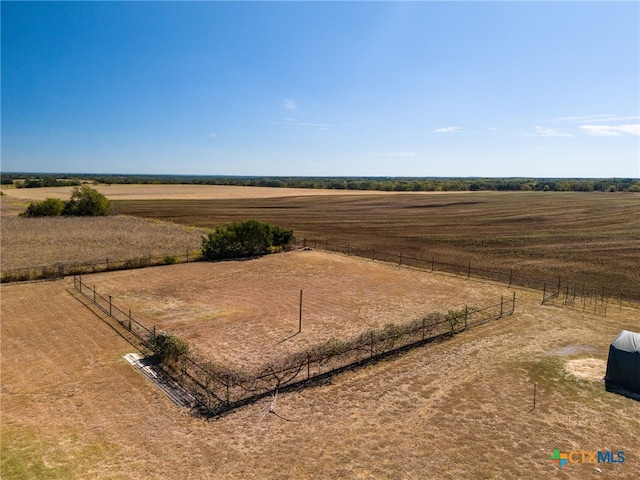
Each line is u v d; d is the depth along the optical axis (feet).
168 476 41.70
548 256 156.25
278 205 372.17
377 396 57.06
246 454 45.11
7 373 62.69
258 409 53.72
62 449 45.60
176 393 57.47
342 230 226.99
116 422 50.75
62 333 77.97
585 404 55.31
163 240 180.55
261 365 65.62
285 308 93.56
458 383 60.75
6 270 122.93
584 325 84.53
